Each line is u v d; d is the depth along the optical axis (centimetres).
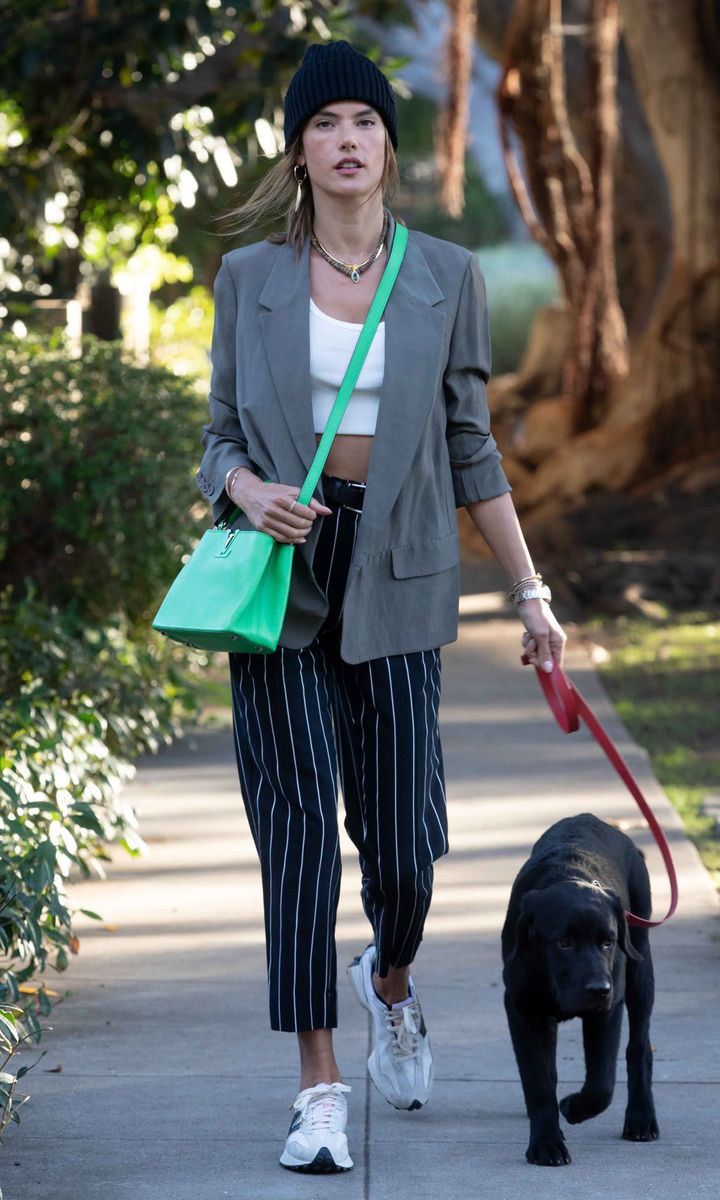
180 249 3975
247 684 928
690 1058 1098
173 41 2522
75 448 1997
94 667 1784
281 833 913
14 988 1005
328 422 905
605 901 873
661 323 4319
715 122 4159
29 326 2761
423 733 932
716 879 1545
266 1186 886
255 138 2794
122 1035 1140
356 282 926
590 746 2155
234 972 1280
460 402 952
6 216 2788
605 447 4319
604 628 3142
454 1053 1110
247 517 913
